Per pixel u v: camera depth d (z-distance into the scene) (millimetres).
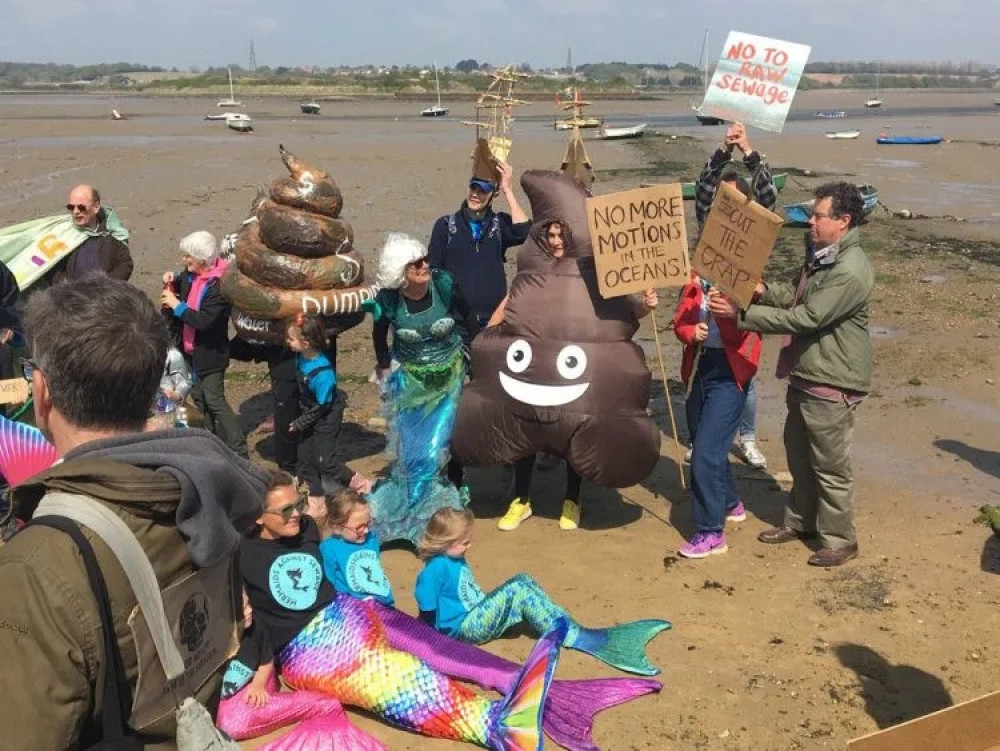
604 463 5617
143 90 159500
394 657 4105
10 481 4496
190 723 1880
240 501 2033
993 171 28172
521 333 5703
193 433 1992
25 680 1655
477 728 3949
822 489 5562
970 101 120000
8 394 4496
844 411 5379
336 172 27578
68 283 1955
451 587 4711
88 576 1716
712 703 4281
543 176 5781
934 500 6535
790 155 34156
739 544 5914
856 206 5191
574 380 5586
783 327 5273
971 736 2793
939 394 8680
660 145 39438
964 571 5512
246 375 9602
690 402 5945
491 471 7176
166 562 1866
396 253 5516
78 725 1733
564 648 4699
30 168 27484
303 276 6293
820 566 5586
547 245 5750
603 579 5441
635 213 5438
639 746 3994
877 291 12461
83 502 1768
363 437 7832
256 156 32312
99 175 25688
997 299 11922
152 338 1932
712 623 4949
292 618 4230
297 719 4016
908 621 4961
